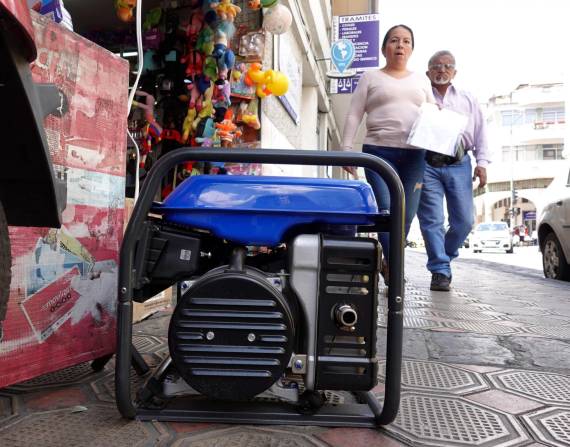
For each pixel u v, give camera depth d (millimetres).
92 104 1835
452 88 4602
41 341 1634
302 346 1484
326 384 1459
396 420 1563
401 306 1458
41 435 1380
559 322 3457
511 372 2135
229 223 1526
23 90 970
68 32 1706
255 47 4883
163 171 1438
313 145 10242
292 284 1477
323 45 10523
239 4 5059
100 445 1322
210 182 1522
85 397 1682
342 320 1428
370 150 3455
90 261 1838
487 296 4828
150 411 1502
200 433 1410
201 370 1418
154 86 4160
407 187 3434
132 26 4848
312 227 1575
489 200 55469
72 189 1747
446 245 4984
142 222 1439
